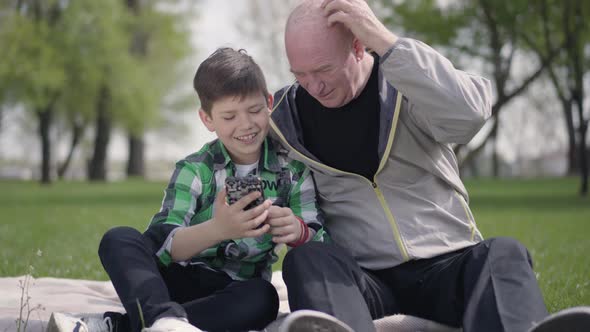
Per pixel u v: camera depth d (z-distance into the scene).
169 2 29.30
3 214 11.92
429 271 2.82
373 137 2.97
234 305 2.65
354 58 2.88
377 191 2.96
